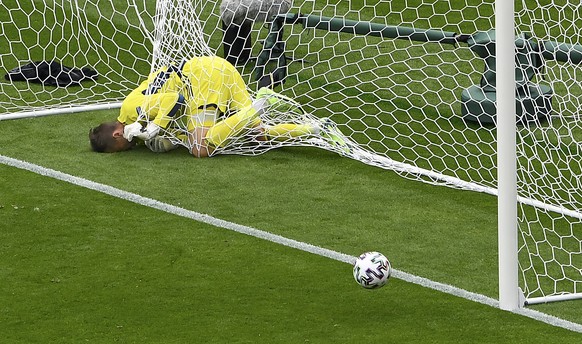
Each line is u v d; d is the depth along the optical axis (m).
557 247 22.80
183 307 20.09
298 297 20.48
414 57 34.00
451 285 21.05
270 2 32.28
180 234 23.16
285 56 32.81
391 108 30.58
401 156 27.61
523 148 25.39
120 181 25.88
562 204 24.55
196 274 21.38
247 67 33.03
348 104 30.86
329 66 33.44
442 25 35.72
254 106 27.45
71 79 32.19
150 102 27.44
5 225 23.50
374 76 32.75
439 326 19.42
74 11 37.56
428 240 23.03
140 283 21.00
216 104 27.48
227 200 24.98
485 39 29.64
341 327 19.36
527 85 27.34
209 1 36.97
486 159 27.45
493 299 20.45
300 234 23.30
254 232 23.30
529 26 30.97
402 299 20.42
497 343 18.81
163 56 30.05
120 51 34.78
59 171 26.41
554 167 26.20
